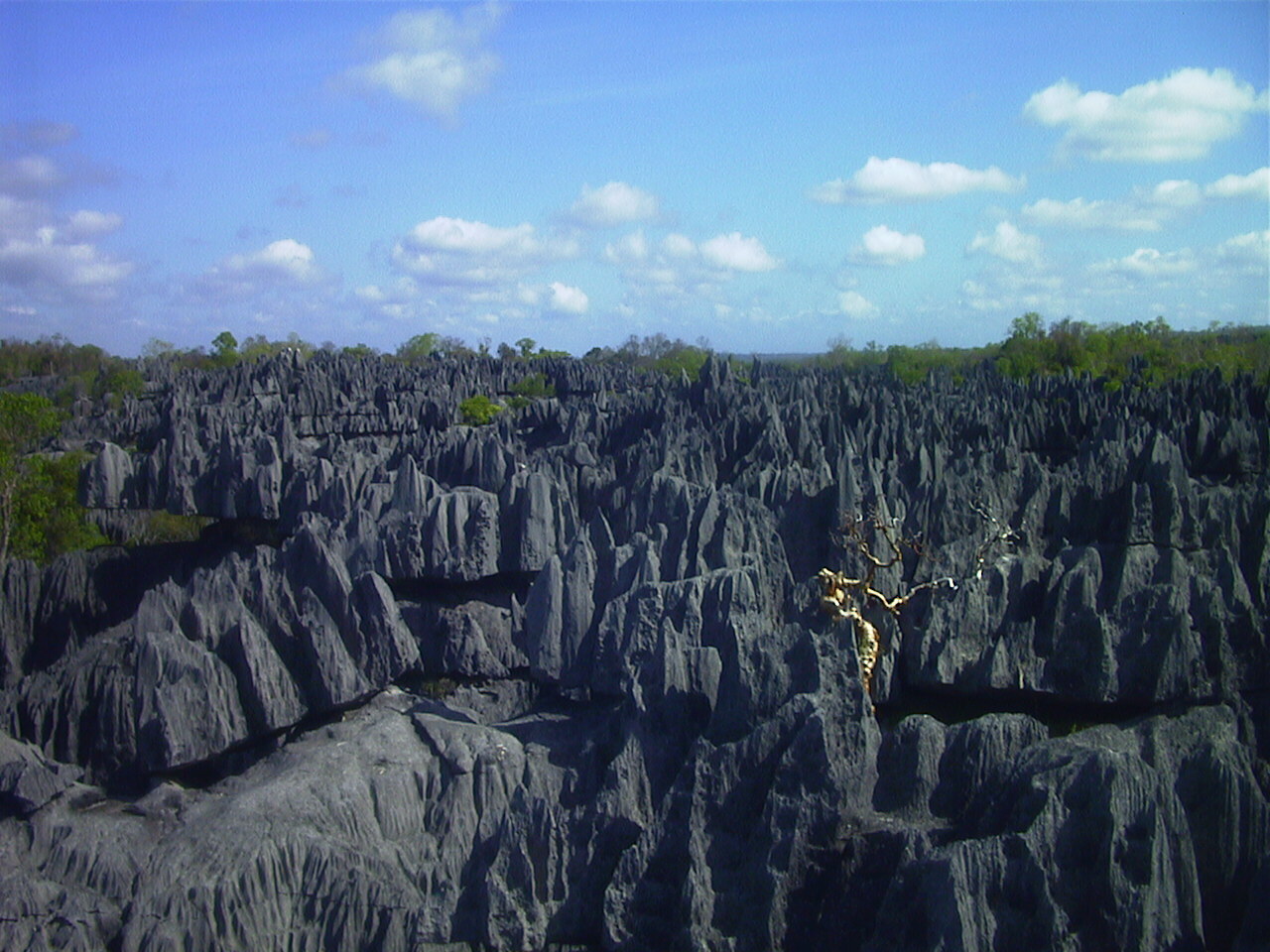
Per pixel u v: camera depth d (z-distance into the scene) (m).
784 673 31.75
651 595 39.00
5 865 37.53
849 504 48.28
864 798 28.89
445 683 48.69
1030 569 42.31
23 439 86.75
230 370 141.38
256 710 41.94
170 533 81.19
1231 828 27.55
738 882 28.69
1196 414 67.38
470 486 62.44
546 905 31.03
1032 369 132.25
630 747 33.00
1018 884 23.95
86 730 43.31
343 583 44.72
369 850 36.66
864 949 25.41
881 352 190.00
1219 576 39.75
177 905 34.59
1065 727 39.25
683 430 70.56
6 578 56.81
